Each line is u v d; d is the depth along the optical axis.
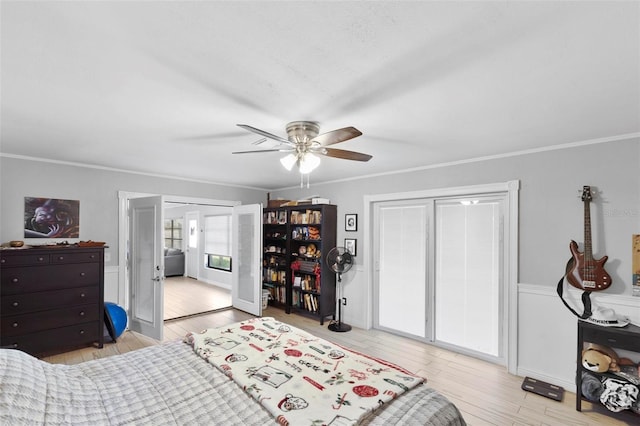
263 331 2.51
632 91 1.74
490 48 1.33
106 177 4.20
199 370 1.85
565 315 2.84
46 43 1.32
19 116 2.21
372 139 2.73
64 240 3.84
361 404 1.51
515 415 2.45
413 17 1.14
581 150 2.77
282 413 1.42
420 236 4.07
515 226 3.13
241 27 1.20
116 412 1.41
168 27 1.21
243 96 1.85
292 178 4.96
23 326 3.16
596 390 2.46
